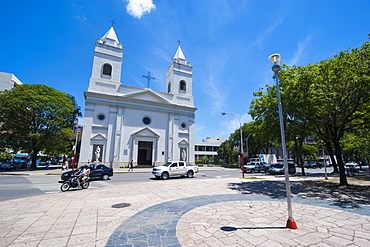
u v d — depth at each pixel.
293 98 11.46
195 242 4.46
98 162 27.41
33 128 27.47
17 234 4.91
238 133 48.22
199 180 16.78
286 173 5.62
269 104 13.06
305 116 12.05
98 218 6.24
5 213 6.73
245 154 43.69
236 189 11.98
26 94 26.38
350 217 6.39
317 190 11.80
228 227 5.41
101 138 28.34
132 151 29.97
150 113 32.88
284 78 13.24
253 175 23.81
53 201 8.57
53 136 27.38
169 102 34.50
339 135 13.21
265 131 13.64
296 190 11.77
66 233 5.01
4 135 26.38
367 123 11.72
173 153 33.22
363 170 32.34
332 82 10.98
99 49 31.09
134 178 18.30
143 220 6.05
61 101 30.12
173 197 9.49
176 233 5.00
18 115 26.17
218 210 7.16
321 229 5.28
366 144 24.06
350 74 10.36
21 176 19.47
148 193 10.51
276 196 9.88
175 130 34.31
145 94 33.00
